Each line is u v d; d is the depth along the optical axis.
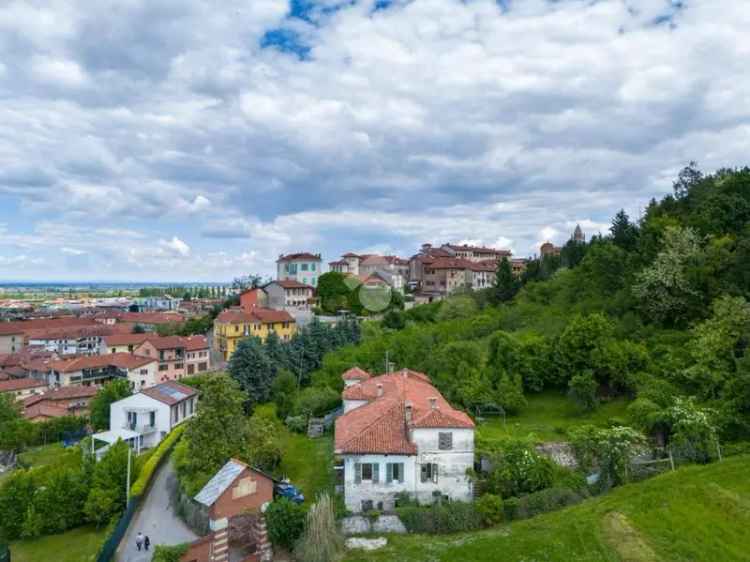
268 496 36.56
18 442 71.62
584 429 44.38
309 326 87.69
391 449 37.81
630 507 33.84
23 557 40.53
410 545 33.31
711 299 57.31
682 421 39.88
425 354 69.56
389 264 149.00
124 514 41.03
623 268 71.50
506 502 35.91
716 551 29.20
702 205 71.81
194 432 45.34
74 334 146.75
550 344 59.41
